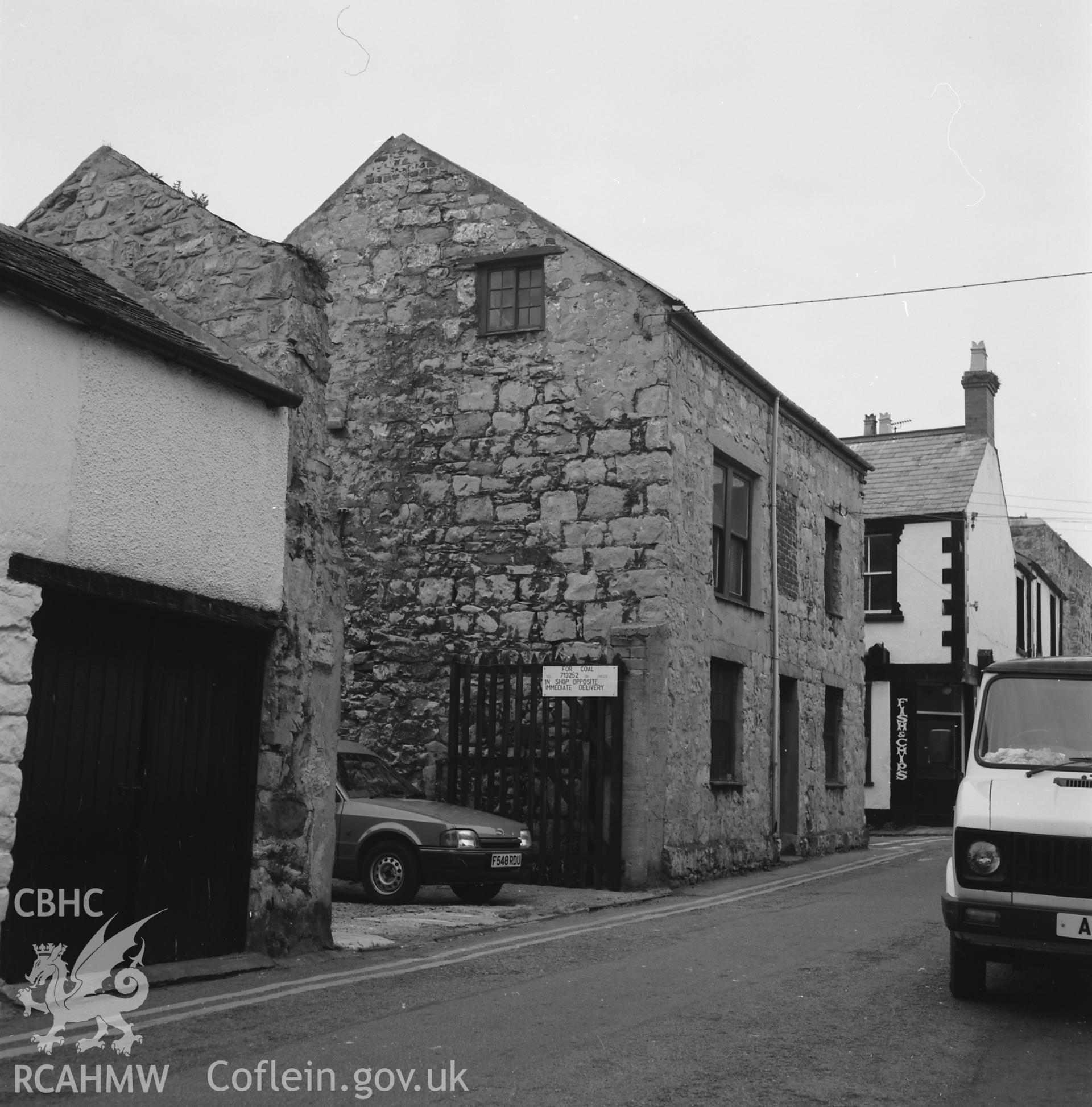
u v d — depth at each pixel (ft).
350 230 61.62
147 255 36.37
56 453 25.67
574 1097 18.78
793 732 67.56
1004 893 25.67
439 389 58.65
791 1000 26.58
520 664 53.26
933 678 99.76
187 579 29.14
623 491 54.24
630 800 50.96
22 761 25.07
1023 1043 23.22
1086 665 29.86
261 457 31.89
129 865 27.63
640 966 30.68
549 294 57.06
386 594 58.23
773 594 64.28
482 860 42.39
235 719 31.09
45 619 25.88
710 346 58.18
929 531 101.71
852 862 65.62
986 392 110.83
